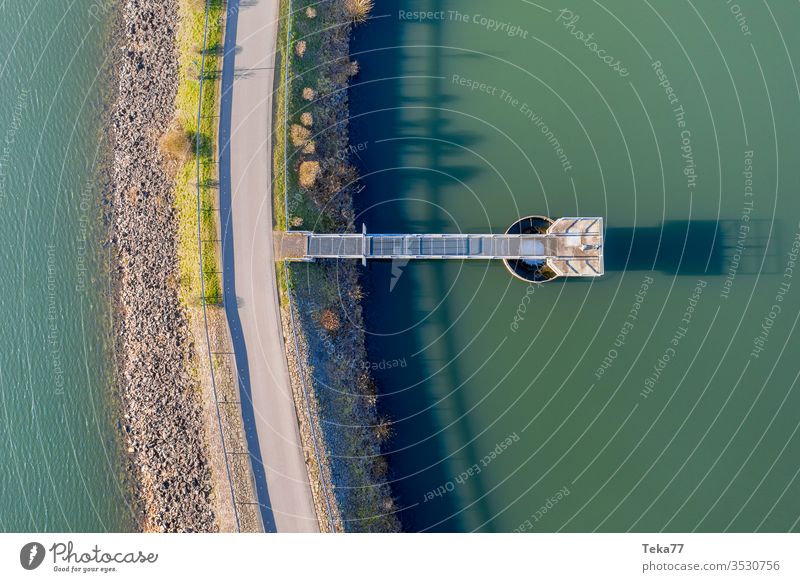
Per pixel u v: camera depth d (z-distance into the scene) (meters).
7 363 32.78
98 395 32.41
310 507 30.56
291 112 32.31
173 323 31.97
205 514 31.05
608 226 33.47
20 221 33.34
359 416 32.16
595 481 32.22
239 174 31.95
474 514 32.06
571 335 33.09
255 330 31.33
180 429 31.59
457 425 32.72
